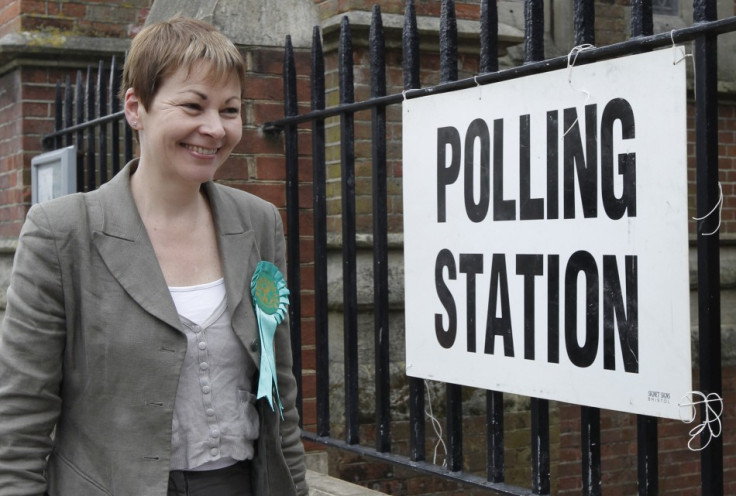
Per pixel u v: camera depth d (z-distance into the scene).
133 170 2.09
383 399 3.54
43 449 1.92
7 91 6.32
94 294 1.92
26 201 6.10
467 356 3.12
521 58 5.72
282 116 4.32
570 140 2.78
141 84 1.97
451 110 3.15
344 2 4.86
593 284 2.73
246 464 2.06
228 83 1.99
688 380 2.50
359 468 4.59
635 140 2.62
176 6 4.67
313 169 3.88
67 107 5.71
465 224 3.12
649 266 2.59
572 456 6.06
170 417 1.91
